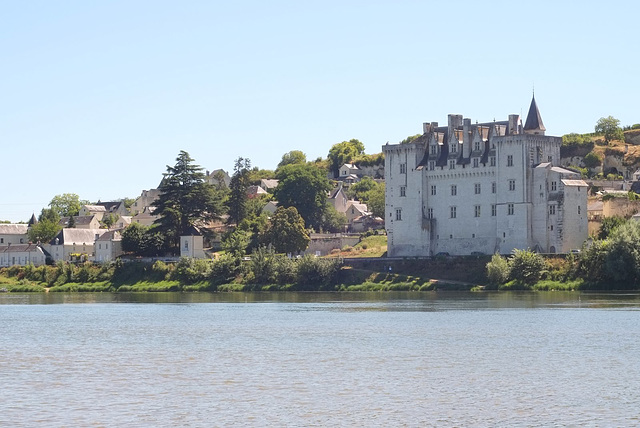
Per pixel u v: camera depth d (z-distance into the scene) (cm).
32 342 11612
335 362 9488
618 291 19375
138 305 18825
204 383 8325
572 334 11525
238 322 14125
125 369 9188
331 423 6756
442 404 7350
